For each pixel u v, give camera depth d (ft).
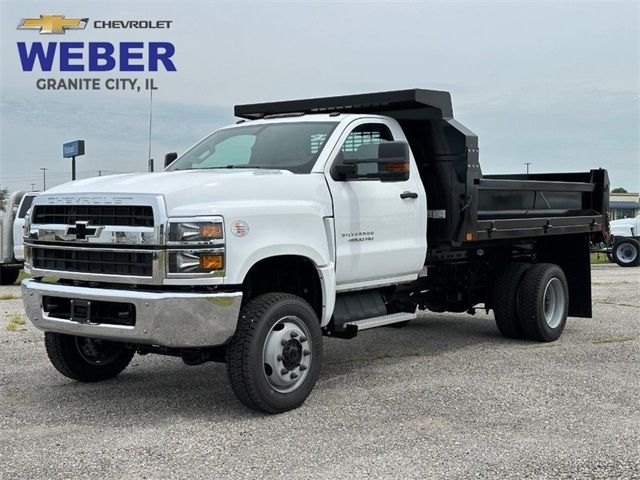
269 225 18.60
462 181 24.48
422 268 25.02
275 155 21.88
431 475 14.40
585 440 16.55
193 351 18.58
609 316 35.88
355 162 21.08
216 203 17.78
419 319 35.22
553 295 29.32
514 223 26.76
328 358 25.81
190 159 23.76
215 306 17.26
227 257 17.47
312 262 20.01
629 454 15.64
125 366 22.95
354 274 21.61
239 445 16.22
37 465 15.02
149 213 17.28
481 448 15.99
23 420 18.26
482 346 27.99
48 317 19.20
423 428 17.43
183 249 17.11
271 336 18.40
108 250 17.83
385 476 14.35
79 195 18.48
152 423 17.94
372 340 29.45
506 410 18.94
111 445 16.26
